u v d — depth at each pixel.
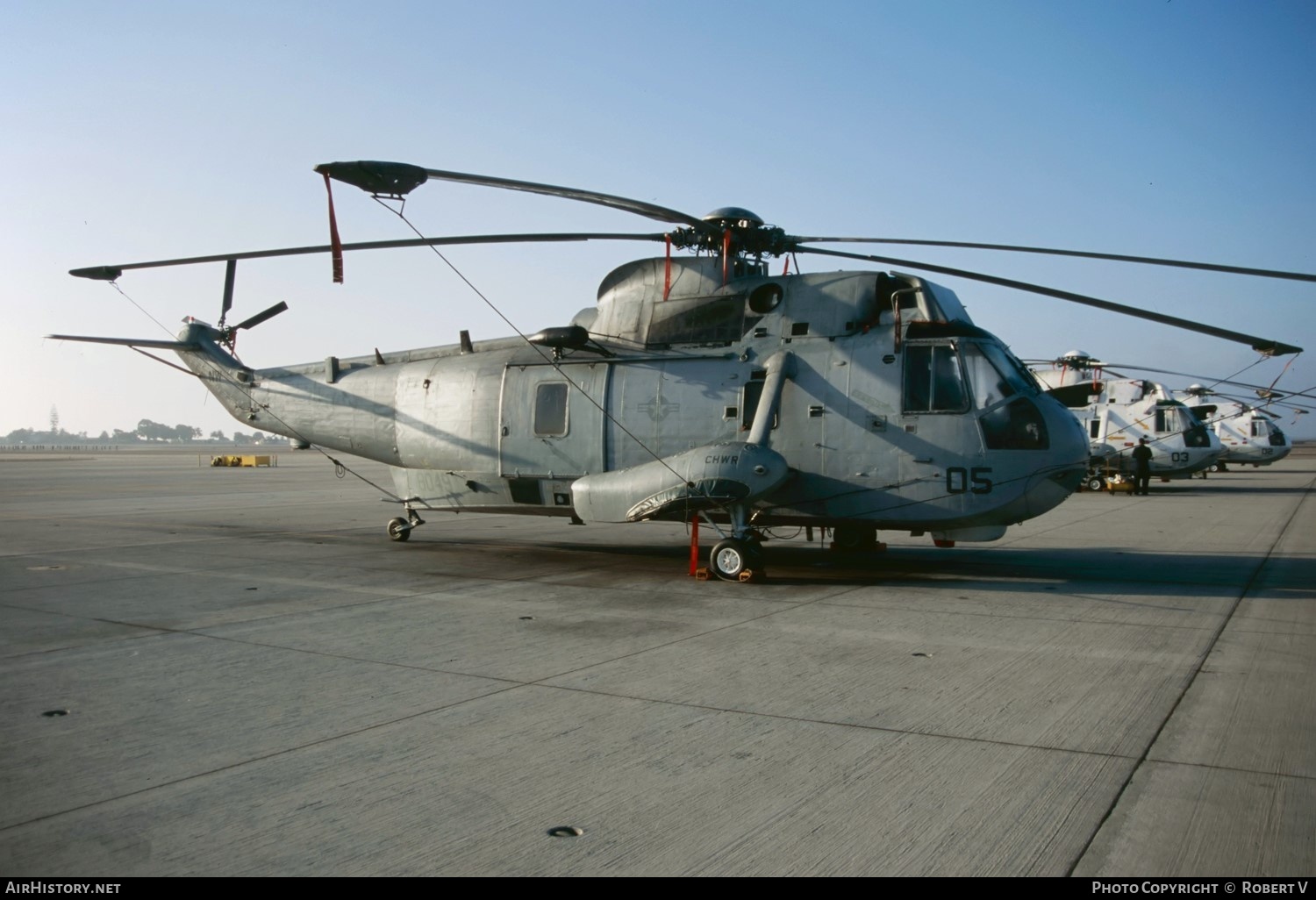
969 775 4.89
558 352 13.23
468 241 10.70
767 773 4.93
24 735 5.62
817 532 17.12
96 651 7.81
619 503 11.87
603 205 10.02
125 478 44.22
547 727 5.72
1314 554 14.30
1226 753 5.23
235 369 16.34
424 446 14.23
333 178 8.73
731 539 11.41
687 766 5.04
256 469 57.16
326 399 15.27
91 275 12.45
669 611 9.48
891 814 4.39
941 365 11.14
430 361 14.60
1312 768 4.99
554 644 8.01
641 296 13.05
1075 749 5.29
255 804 4.54
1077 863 3.88
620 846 4.05
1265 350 9.90
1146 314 10.41
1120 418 31.72
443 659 7.50
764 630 8.55
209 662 7.41
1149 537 16.80
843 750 5.28
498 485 13.66
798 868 3.84
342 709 6.13
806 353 11.77
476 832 4.20
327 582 11.49
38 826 4.28
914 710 6.05
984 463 10.86
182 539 16.72
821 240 11.53
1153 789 4.70
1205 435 31.09
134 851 4.02
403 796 4.62
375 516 22.05
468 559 13.84
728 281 12.56
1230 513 21.98
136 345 16.09
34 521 20.45
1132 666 7.20
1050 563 13.22
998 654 7.57
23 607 9.84
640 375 12.53
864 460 11.31
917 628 8.61
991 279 11.13
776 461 11.01
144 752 5.30
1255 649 7.77
